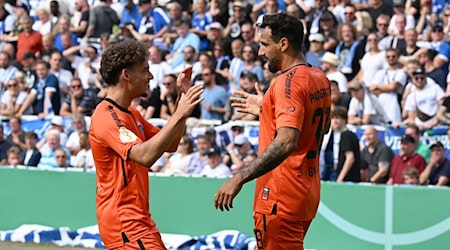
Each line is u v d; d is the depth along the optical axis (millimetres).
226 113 27812
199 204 23609
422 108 26188
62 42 32250
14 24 34219
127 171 11992
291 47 13000
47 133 27953
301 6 30062
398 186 21672
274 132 12883
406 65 26781
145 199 12195
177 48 30609
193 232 23609
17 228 25234
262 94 14055
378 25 28516
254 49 28625
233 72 28875
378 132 25453
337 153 24297
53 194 24953
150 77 12359
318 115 13016
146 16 32250
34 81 30641
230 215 23234
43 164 27938
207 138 25516
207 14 31266
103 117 12039
